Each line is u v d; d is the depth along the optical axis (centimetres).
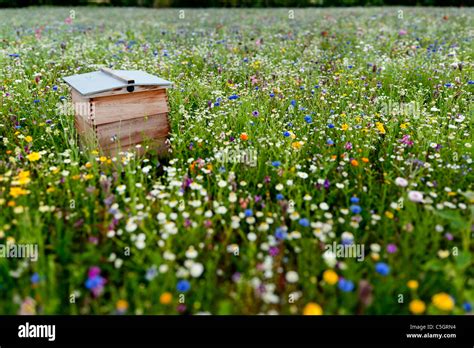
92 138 338
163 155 375
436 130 396
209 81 598
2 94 482
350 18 1394
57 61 694
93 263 223
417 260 229
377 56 734
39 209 257
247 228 272
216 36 1036
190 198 295
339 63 700
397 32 1007
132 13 1900
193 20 1508
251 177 324
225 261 239
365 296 176
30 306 192
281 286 218
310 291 209
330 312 201
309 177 331
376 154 377
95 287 192
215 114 453
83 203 277
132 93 341
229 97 480
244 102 480
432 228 251
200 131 408
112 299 207
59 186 305
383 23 1232
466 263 208
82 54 784
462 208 271
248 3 2294
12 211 265
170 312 202
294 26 1241
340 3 2277
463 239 236
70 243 238
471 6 2033
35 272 208
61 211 265
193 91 536
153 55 759
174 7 2323
